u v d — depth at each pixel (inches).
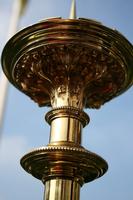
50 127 37.7
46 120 38.3
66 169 35.4
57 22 36.5
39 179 37.6
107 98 41.8
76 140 36.6
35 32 37.1
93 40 36.8
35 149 35.4
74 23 36.4
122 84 40.4
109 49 37.2
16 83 41.2
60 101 38.1
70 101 37.9
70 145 35.9
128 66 38.8
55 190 35.3
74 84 38.2
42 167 36.0
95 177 36.9
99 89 40.1
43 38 37.0
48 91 39.7
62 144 35.9
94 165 35.7
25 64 38.8
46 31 36.8
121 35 37.1
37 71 38.6
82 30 36.6
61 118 37.1
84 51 37.0
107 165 36.2
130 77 40.1
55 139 36.6
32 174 37.3
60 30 36.7
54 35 36.8
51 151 35.0
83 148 35.9
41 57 37.9
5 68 40.0
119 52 37.7
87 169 35.9
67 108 37.2
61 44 36.8
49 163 35.5
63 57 37.3
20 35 37.5
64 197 35.0
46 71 38.4
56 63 37.8
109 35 36.9
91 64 37.7
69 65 37.5
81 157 35.2
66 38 36.7
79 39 36.7
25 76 39.8
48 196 35.4
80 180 36.0
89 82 38.6
